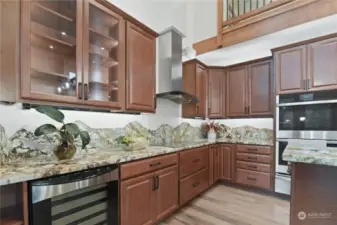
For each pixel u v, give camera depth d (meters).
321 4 2.40
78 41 1.68
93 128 2.12
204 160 3.19
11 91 1.33
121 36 2.08
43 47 1.67
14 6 1.33
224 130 4.23
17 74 1.34
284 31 2.71
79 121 1.99
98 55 1.97
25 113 1.60
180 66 3.23
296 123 2.86
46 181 1.21
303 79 2.83
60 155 1.55
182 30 3.69
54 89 1.69
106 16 1.97
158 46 3.19
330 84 2.61
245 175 3.39
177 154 2.47
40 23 1.63
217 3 3.44
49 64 1.70
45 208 1.21
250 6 3.52
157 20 3.16
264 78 3.48
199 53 3.66
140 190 1.88
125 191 1.73
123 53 2.11
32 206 1.15
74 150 1.62
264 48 3.29
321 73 2.68
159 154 2.14
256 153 3.28
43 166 1.33
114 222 1.65
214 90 3.96
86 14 1.74
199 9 3.86
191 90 3.54
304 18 2.52
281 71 3.05
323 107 2.64
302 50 2.86
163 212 2.18
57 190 1.26
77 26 1.67
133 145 2.18
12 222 1.11
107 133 2.26
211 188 3.49
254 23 2.98
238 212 2.52
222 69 3.99
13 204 1.15
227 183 3.74
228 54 3.58
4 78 1.32
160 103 3.14
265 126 3.77
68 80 1.70
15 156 1.52
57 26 1.72
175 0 3.56
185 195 2.61
